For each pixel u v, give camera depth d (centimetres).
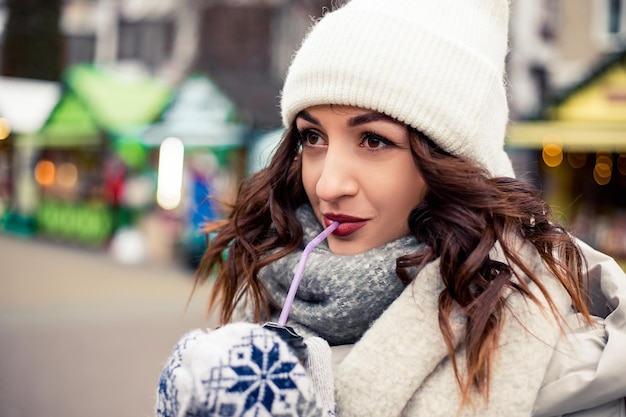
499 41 114
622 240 738
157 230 1136
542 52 1059
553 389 100
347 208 104
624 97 701
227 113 1012
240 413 80
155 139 1097
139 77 1462
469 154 105
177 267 1076
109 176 1280
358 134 103
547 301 101
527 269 100
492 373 97
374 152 103
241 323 87
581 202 810
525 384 97
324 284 105
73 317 718
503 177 109
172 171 1079
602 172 804
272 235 126
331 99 102
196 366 83
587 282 114
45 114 1381
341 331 107
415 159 102
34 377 505
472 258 99
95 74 1333
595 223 771
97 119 1238
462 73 103
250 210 127
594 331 105
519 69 1029
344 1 123
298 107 108
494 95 108
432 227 104
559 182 825
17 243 1362
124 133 1171
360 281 103
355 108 102
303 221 120
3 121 1481
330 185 103
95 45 1844
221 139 1012
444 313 97
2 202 1642
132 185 1216
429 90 101
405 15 104
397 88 100
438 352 98
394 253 104
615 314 105
